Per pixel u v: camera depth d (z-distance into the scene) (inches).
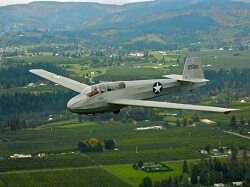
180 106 2094.0
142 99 2415.1
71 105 2160.4
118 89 2298.2
